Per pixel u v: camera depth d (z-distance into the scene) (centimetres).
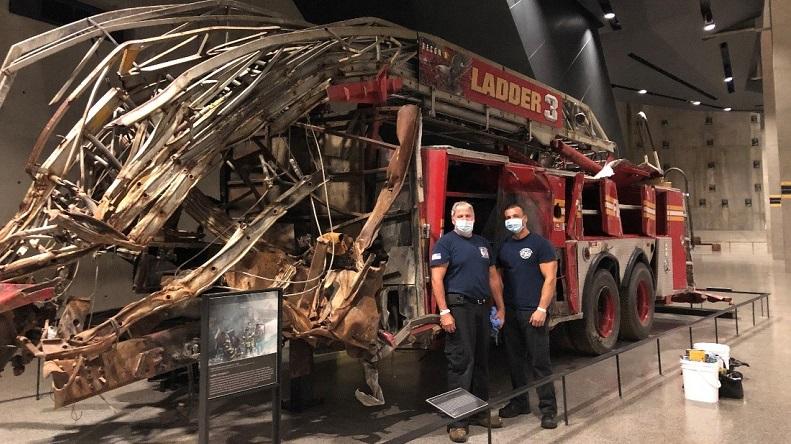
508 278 419
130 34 742
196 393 477
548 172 521
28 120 670
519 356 421
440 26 1078
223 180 485
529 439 371
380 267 369
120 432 394
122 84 391
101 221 308
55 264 316
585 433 382
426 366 578
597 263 580
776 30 1480
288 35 391
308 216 439
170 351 324
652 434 378
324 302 357
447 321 375
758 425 391
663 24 1747
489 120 580
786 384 488
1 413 437
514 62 1164
